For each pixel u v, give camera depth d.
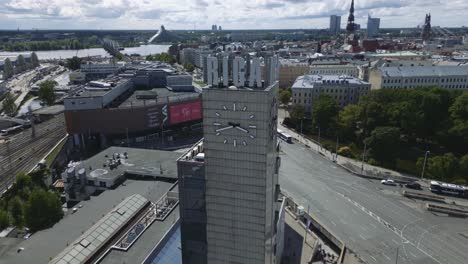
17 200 127.25
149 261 72.31
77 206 115.25
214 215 72.25
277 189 83.94
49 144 191.38
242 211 70.12
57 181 153.75
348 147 189.12
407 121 190.88
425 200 135.50
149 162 142.38
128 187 123.19
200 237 77.06
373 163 170.25
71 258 80.38
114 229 92.94
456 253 104.69
